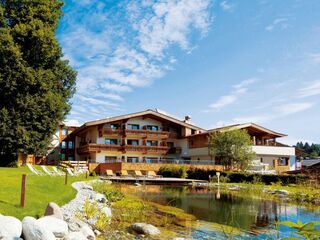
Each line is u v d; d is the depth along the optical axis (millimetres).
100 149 43500
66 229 7688
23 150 26188
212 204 16703
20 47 25469
